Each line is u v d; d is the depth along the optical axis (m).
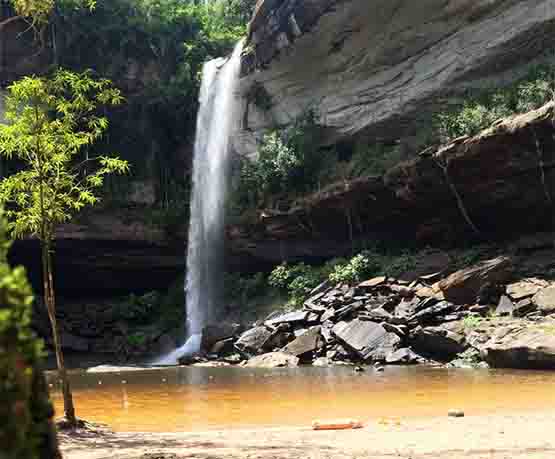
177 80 40.53
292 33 33.34
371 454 5.99
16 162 34.97
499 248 24.02
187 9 44.69
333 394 12.76
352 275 25.88
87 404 13.11
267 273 34.22
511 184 22.92
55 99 10.58
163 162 39.59
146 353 31.69
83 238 35.91
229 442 7.38
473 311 19.56
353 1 30.67
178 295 37.16
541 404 10.15
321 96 34.59
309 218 30.88
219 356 25.14
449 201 25.44
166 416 11.02
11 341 1.81
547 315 17.61
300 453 6.13
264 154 33.97
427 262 24.69
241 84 37.47
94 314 34.91
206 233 37.09
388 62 31.52
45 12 11.53
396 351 19.25
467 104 25.89
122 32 39.62
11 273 1.89
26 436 1.82
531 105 22.52
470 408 10.11
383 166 27.77
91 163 37.66
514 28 26.41
